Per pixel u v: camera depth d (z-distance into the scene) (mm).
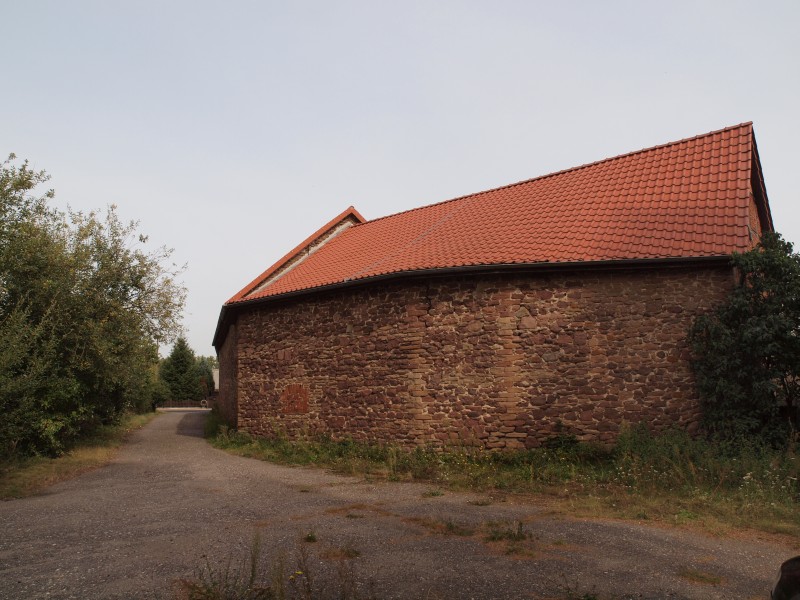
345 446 13383
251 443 15922
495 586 4812
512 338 11703
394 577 5031
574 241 12023
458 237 14227
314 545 6027
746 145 13086
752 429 10172
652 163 14344
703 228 11375
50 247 14516
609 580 4961
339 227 21188
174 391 60719
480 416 11758
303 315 15312
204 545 6121
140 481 10617
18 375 12969
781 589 3338
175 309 19438
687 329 10977
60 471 11531
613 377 11195
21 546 6188
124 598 4637
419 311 12617
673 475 8820
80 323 15016
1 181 14047
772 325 10031
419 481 10133
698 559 5555
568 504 8125
